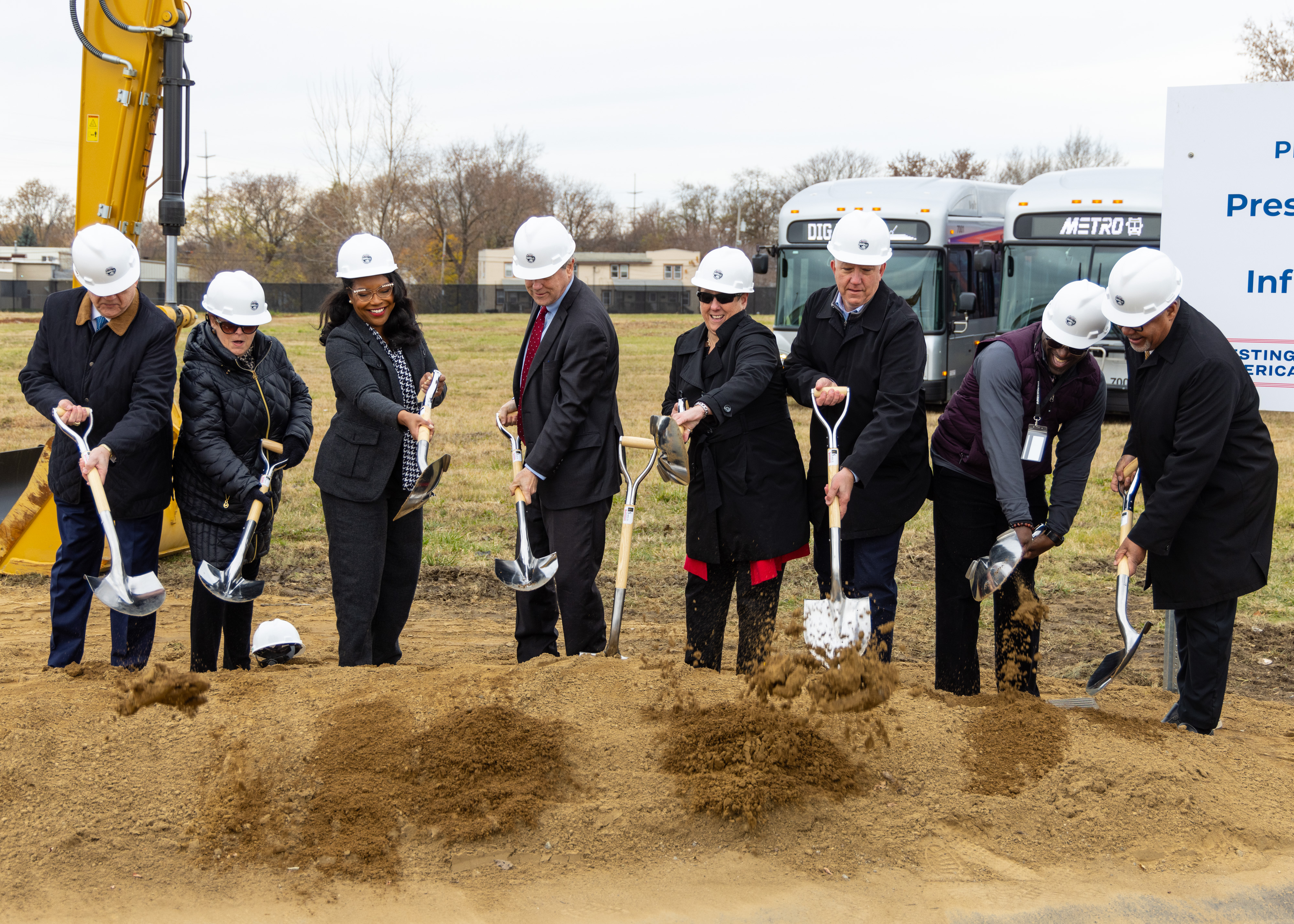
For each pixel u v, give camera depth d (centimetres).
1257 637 607
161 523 464
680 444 401
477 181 6400
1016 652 431
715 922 286
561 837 315
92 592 458
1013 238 1532
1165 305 365
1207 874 312
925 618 645
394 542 490
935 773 346
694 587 452
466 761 335
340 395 462
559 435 421
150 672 375
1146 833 327
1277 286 456
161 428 437
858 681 371
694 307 6075
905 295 1617
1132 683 535
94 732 342
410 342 470
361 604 459
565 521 440
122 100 646
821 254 1683
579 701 373
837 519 392
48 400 432
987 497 424
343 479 456
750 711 362
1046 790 339
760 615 436
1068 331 386
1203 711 396
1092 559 777
